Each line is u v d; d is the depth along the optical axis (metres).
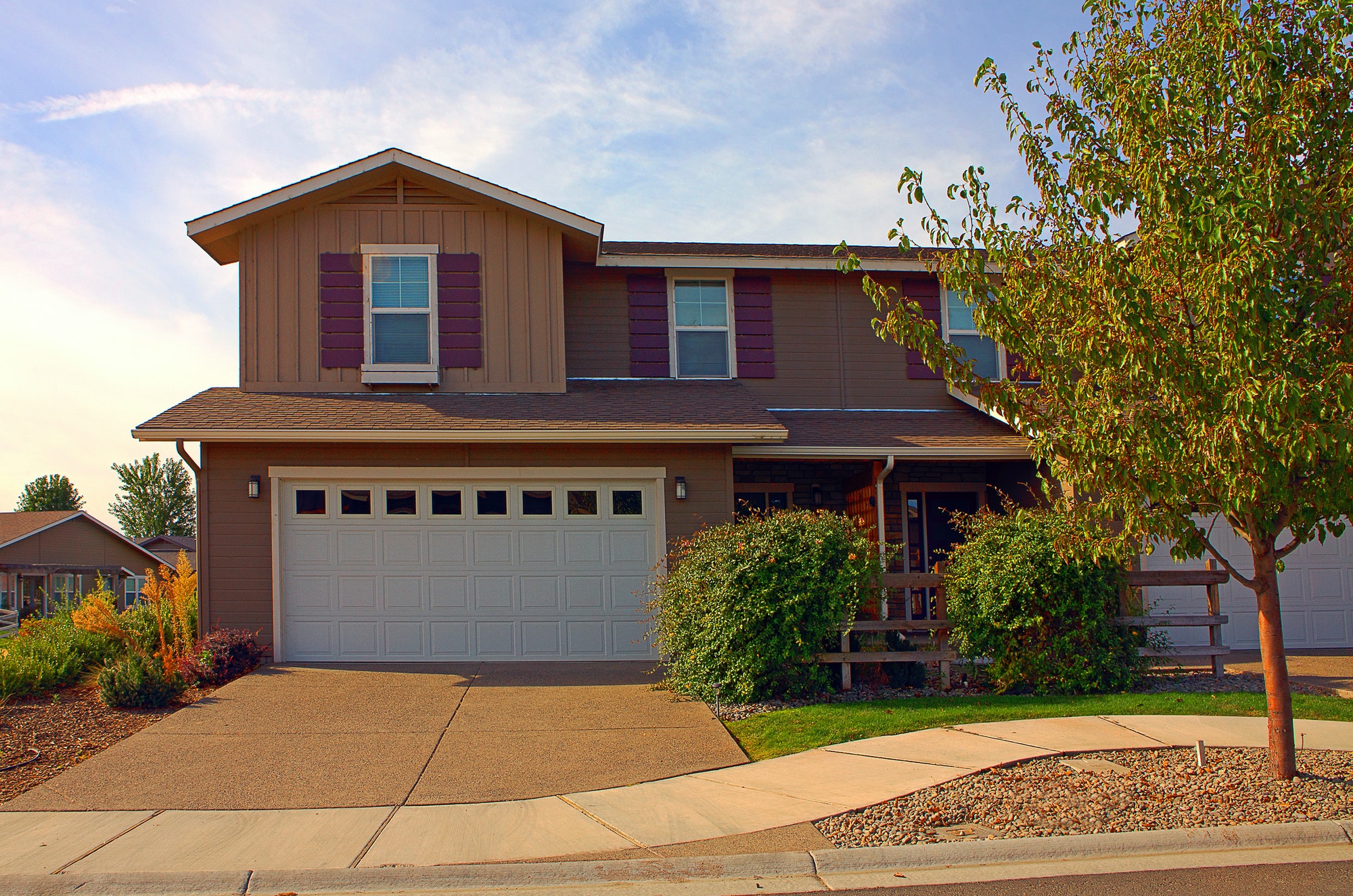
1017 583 9.81
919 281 15.77
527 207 13.48
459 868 5.39
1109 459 6.58
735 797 6.69
